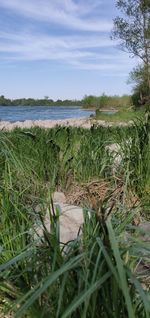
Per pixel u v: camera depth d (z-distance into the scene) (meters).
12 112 67.25
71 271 2.16
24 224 2.92
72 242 2.38
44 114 56.91
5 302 2.44
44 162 5.30
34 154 5.40
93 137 6.51
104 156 5.36
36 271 2.38
